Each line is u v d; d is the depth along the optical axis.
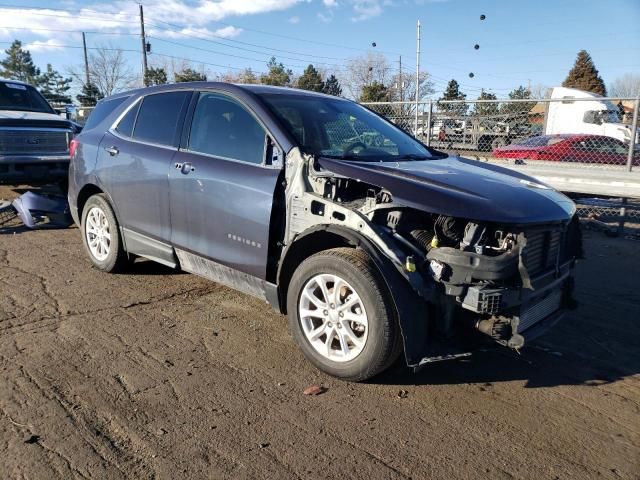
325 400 3.23
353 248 3.40
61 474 2.51
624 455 2.81
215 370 3.56
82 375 3.42
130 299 4.80
